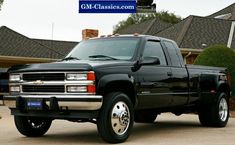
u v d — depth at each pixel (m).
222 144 7.39
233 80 15.77
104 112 7.17
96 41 8.84
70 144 7.34
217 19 31.11
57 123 11.30
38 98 7.29
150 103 8.22
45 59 29.89
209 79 10.10
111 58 8.14
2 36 30.50
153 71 8.27
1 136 8.54
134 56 8.03
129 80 7.59
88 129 9.91
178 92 8.99
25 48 30.03
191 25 29.55
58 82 7.23
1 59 28.09
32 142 7.63
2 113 15.12
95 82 7.02
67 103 7.05
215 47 16.52
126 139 7.60
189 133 9.07
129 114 7.59
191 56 27.73
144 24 37.53
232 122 11.76
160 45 8.85
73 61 8.02
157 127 10.40
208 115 10.29
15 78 7.77
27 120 8.23
